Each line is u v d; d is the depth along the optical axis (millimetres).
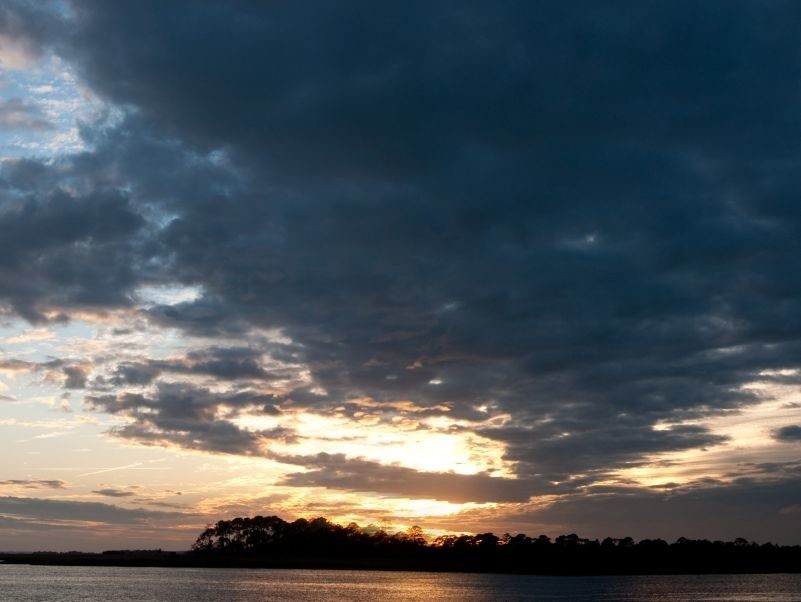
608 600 163500
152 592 179375
